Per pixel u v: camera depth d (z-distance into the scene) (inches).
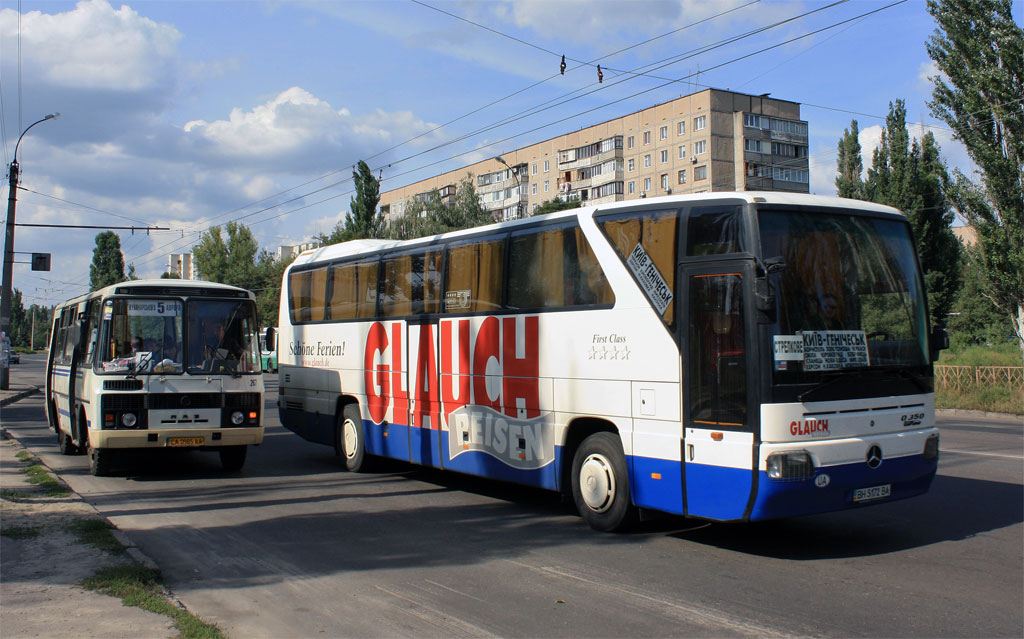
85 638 194.5
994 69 973.8
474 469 389.7
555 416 340.5
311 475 488.4
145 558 272.2
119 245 3526.1
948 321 1975.9
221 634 199.3
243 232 2871.6
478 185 3282.5
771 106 2608.3
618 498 312.8
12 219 1253.7
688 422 281.1
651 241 301.4
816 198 288.2
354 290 503.5
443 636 205.8
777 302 263.3
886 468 275.4
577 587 246.7
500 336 373.7
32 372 2117.4
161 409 450.0
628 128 2748.5
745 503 260.5
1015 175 979.3
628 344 305.7
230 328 477.7
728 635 203.3
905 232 305.1
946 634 201.8
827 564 269.6
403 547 301.0
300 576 262.7
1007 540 295.7
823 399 265.3
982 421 792.3
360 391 490.6
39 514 335.6
